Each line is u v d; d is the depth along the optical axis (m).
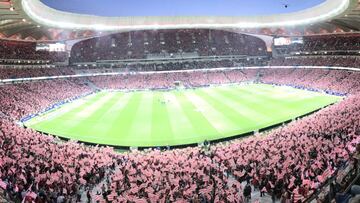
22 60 93.50
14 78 83.56
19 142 35.47
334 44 107.06
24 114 62.78
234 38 133.12
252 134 46.00
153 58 122.75
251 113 58.97
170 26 116.38
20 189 22.30
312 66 106.19
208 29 132.38
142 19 113.69
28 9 64.50
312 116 47.06
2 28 79.25
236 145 33.94
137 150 39.75
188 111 63.50
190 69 121.00
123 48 123.06
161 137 46.59
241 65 124.00
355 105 45.78
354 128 32.47
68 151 33.41
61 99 80.88
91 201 23.81
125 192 22.08
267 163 25.47
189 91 97.12
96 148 37.19
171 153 33.53
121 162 31.91
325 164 23.31
